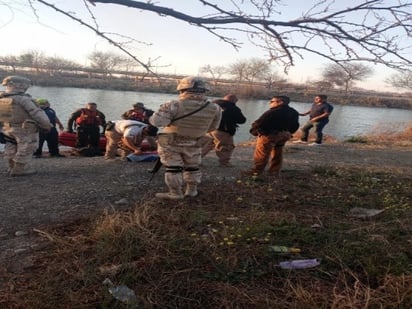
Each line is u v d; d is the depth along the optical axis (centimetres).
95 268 387
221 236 461
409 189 775
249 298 350
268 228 483
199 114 588
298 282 377
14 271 400
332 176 875
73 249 434
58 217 550
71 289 359
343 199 665
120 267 385
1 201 611
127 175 803
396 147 1625
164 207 579
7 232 498
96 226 488
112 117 2247
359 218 562
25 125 760
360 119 3734
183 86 582
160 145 606
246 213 556
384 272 388
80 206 597
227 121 914
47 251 441
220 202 615
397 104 5244
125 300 341
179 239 446
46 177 777
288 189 719
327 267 405
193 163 622
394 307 330
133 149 964
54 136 1204
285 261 411
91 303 341
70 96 2998
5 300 345
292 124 830
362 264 403
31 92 3014
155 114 578
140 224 483
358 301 336
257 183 755
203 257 412
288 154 1256
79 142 1246
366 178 859
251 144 1662
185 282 371
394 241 465
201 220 512
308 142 1628
